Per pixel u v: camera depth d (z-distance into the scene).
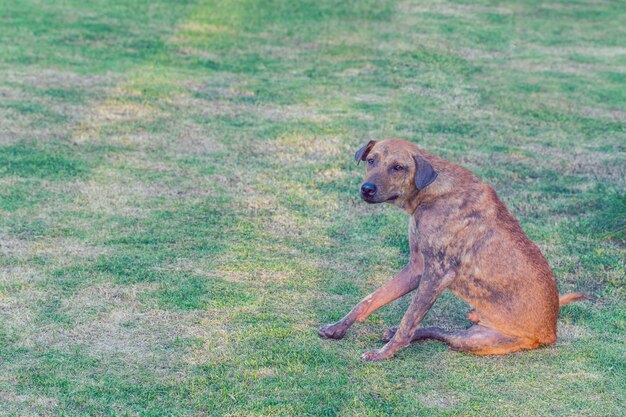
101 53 14.80
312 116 11.90
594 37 18.84
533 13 21.16
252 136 10.75
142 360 5.33
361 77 14.48
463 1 22.25
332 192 8.90
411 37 17.73
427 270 5.54
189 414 4.75
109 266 6.75
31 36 15.63
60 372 5.14
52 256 6.90
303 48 16.38
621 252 7.53
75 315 5.90
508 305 5.48
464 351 5.60
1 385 4.96
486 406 4.95
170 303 6.16
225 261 7.00
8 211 7.81
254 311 6.11
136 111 11.49
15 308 5.97
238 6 19.94
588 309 6.40
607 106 13.20
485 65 15.80
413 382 5.21
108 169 9.16
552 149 10.90
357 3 21.11
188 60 14.81
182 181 8.94
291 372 5.26
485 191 5.59
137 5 19.28
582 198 9.00
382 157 5.54
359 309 5.73
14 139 9.95
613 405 4.99
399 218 8.23
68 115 11.07
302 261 7.09
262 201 8.50
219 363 5.34
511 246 5.47
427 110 12.59
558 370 5.40
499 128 11.77
